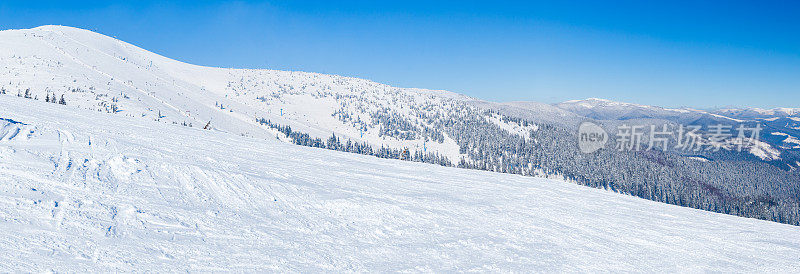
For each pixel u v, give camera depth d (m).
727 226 13.35
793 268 9.02
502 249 9.01
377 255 7.94
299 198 11.29
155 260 6.03
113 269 5.45
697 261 9.20
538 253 8.95
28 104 24.02
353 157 24.31
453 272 7.39
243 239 7.64
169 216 7.99
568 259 8.71
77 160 10.18
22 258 5.12
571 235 10.73
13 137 11.20
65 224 6.49
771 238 11.81
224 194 10.45
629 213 14.51
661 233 11.70
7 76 189.38
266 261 6.76
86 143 12.87
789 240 11.71
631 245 10.24
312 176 14.93
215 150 18.03
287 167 16.31
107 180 9.27
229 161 15.12
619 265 8.59
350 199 11.66
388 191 13.91
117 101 163.25
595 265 8.48
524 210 13.31
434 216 11.23
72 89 172.62
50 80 190.88
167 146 16.47
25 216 6.39
